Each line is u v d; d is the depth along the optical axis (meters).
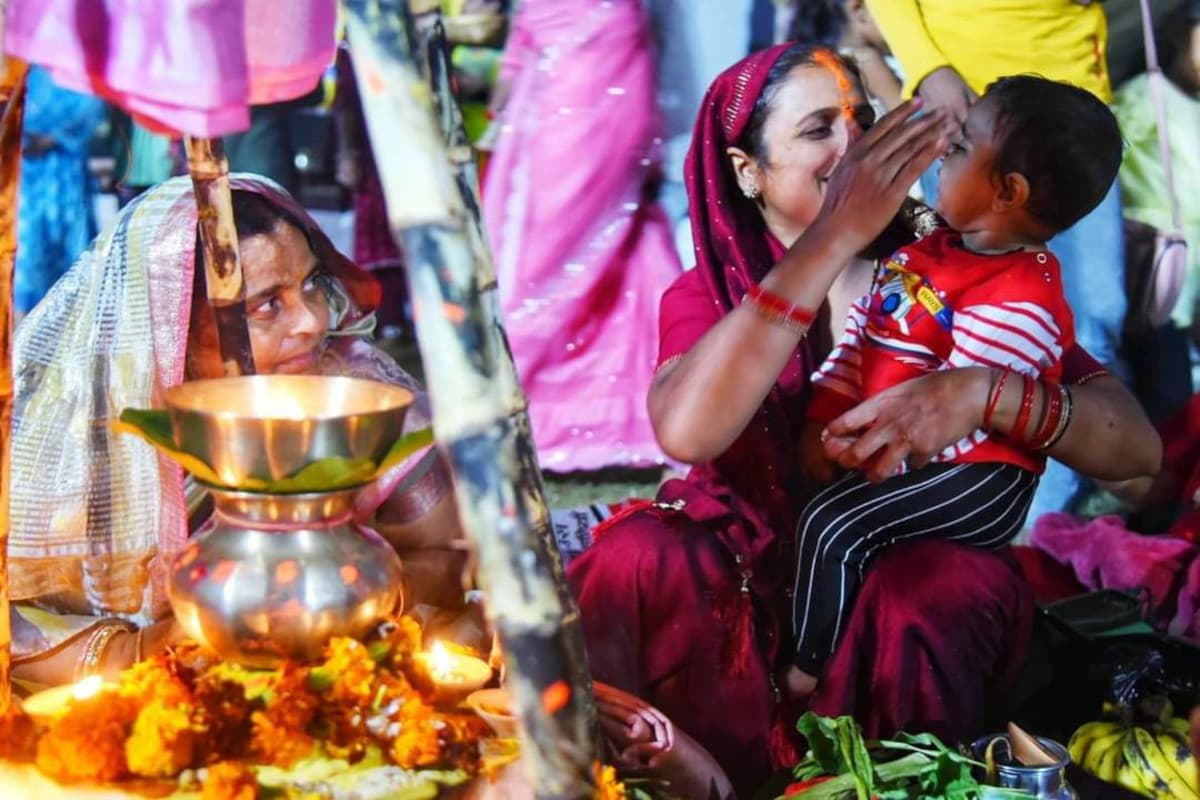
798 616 2.36
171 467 2.18
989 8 3.28
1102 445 2.35
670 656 2.34
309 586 1.67
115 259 2.19
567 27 3.48
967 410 2.26
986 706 2.44
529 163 3.52
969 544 2.38
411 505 2.35
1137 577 3.01
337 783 1.60
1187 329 3.62
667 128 3.54
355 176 3.85
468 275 1.41
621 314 3.56
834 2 3.39
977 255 2.38
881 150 2.19
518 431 1.46
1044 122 2.31
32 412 2.18
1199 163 3.57
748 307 2.24
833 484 2.42
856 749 1.98
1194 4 3.50
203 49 1.57
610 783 1.66
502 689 1.82
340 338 2.48
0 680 1.80
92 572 2.17
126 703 1.62
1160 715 2.34
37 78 3.50
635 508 2.44
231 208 2.03
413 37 1.38
